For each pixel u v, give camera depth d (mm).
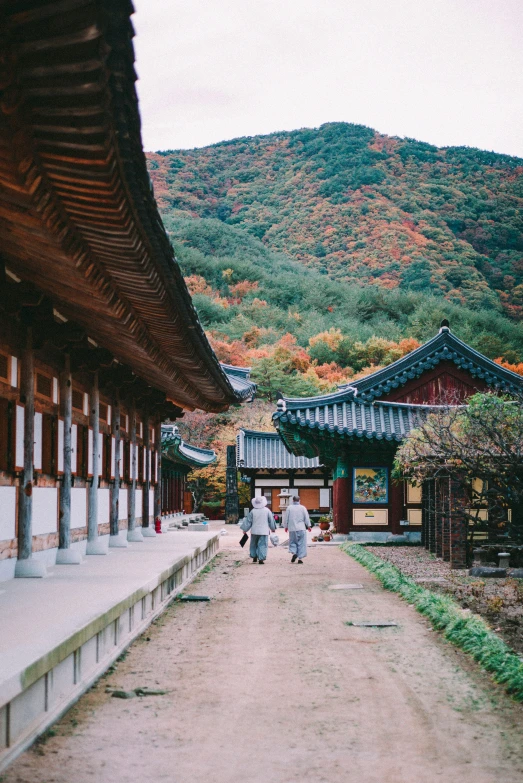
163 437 35844
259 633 9688
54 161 4914
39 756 5031
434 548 22375
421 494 27953
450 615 10156
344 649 8695
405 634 9656
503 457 14852
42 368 11508
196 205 161500
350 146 171750
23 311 10266
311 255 140250
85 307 10031
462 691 6836
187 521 40719
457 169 168500
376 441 28219
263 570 18609
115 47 3680
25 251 7703
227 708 6234
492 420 15133
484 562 17516
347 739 5465
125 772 4785
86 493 14281
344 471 29328
